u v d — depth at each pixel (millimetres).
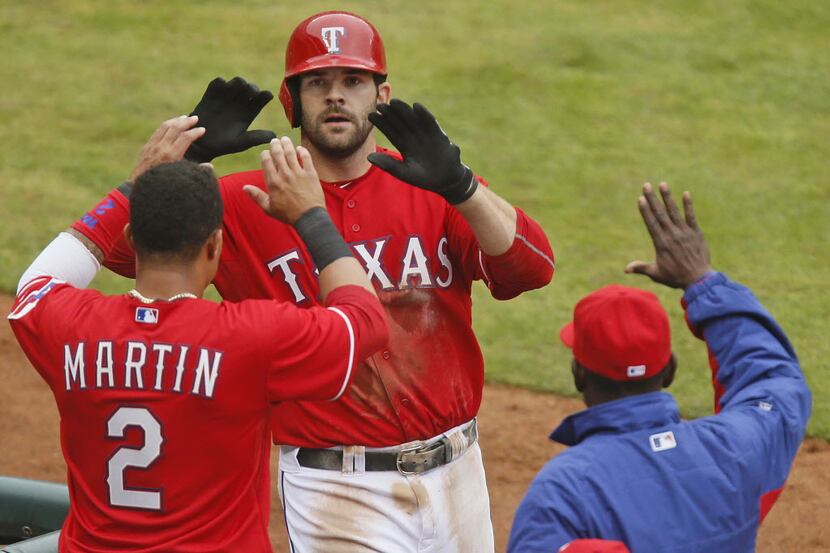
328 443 14938
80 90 45594
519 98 45781
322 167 15398
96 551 12164
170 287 12016
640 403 12031
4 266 33750
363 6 53469
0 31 50406
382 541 14906
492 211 13867
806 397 12789
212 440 11914
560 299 33094
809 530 22797
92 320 12055
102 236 13344
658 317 12070
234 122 14164
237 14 52562
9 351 30172
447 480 15312
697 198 39062
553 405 27969
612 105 45531
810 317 31844
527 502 11578
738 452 11938
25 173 39469
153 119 43594
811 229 37250
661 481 11680
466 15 52906
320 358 11867
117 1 53594
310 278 15102
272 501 24047
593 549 10820
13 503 17016
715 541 11656
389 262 15070
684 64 48969
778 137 43562
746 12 53625
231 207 15203
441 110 44531
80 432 12156
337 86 15000
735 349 12898
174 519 11992
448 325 15281
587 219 37719
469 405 15508
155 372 11805
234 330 11797
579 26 52000
